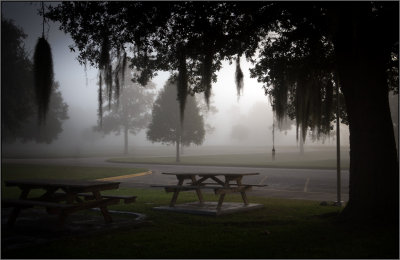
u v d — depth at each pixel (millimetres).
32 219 7965
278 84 11109
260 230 7090
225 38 9367
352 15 7023
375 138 7711
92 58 10320
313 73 10242
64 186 7148
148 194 14156
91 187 7230
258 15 8930
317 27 8453
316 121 10219
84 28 9734
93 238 6363
